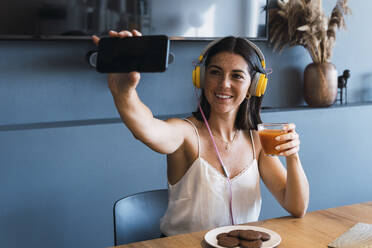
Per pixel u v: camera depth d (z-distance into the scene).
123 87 1.13
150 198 1.76
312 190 3.14
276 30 3.08
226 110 1.50
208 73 1.50
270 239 1.23
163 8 2.63
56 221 2.35
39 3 2.33
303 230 1.35
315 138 3.10
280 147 1.37
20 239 2.27
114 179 2.48
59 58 2.54
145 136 1.29
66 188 2.35
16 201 2.23
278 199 1.61
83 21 2.43
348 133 3.24
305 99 3.24
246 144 1.64
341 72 3.52
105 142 2.44
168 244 1.25
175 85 2.89
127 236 1.66
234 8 2.86
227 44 1.48
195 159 1.56
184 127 1.55
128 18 2.54
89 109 2.66
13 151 2.20
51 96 2.54
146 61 1.03
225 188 1.54
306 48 3.19
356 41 3.55
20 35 2.30
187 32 2.72
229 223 1.55
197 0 2.72
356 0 3.52
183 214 1.55
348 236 1.28
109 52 1.08
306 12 3.00
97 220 2.46
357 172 3.33
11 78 2.44
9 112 2.45
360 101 3.64
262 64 1.56
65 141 2.33
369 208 1.57
